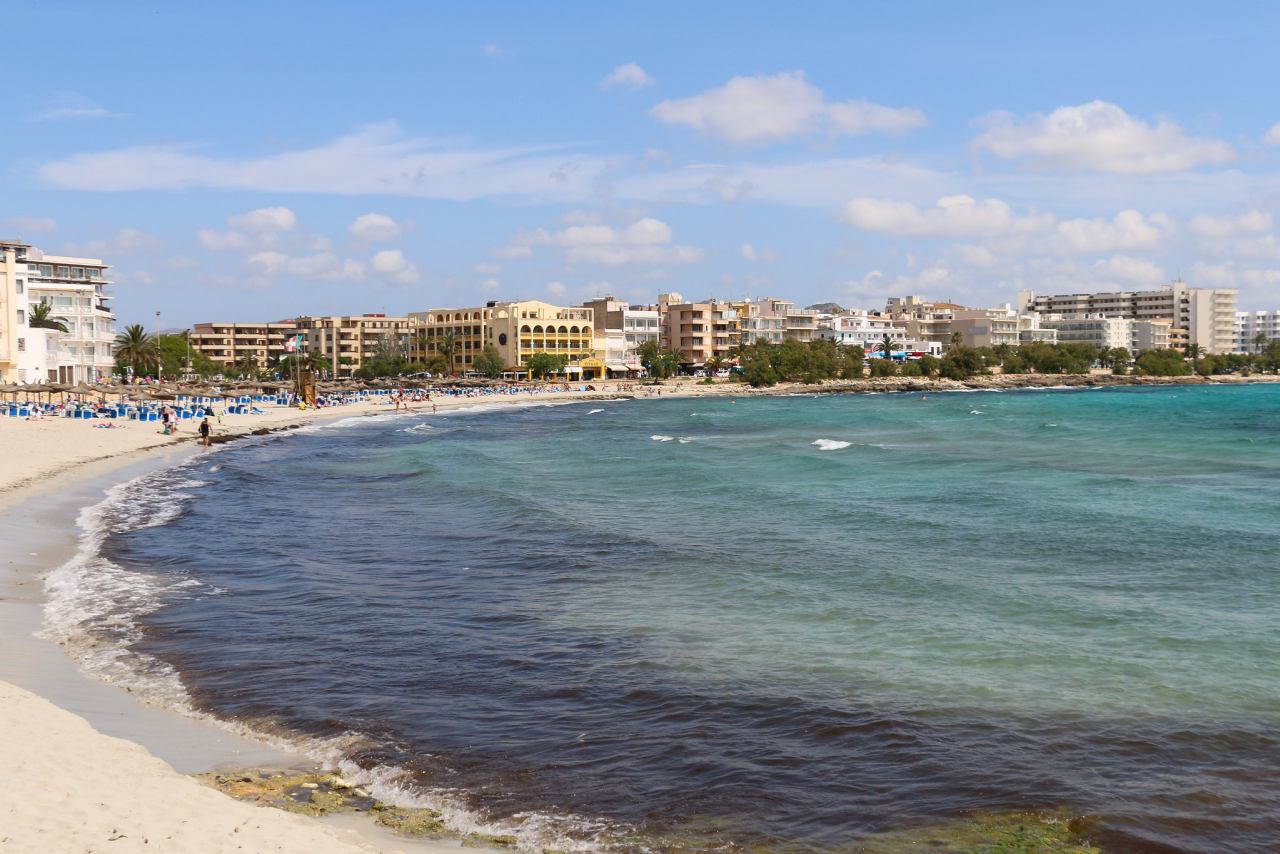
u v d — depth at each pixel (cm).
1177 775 1466
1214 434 8519
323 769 1463
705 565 2962
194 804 1221
